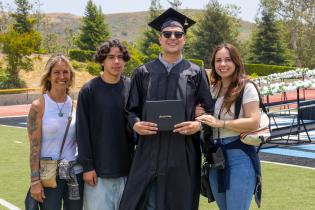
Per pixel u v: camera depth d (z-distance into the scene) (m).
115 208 4.30
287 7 49.09
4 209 6.45
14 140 13.21
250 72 43.06
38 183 4.09
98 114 4.17
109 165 4.18
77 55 38.78
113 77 4.20
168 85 4.07
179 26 4.13
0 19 42.00
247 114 4.11
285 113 17.80
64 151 4.18
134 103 4.14
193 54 49.62
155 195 4.18
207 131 4.25
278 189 7.23
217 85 4.39
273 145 11.52
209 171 4.34
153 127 3.90
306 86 11.17
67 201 4.27
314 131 13.83
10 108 25.73
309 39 50.41
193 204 4.24
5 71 30.97
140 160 4.14
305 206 6.30
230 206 4.17
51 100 4.16
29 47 30.39
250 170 4.16
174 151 4.10
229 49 4.19
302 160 9.55
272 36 47.06
